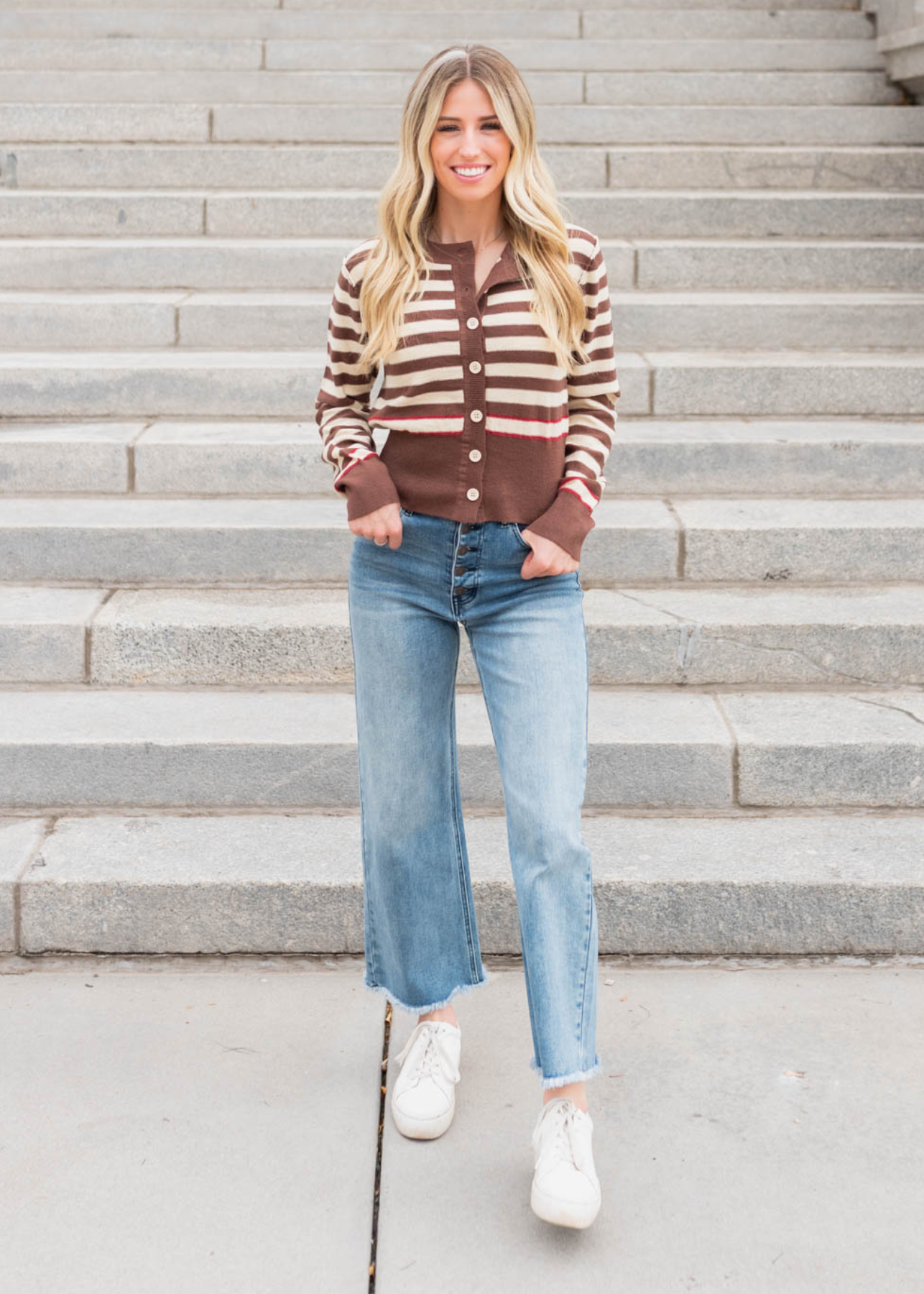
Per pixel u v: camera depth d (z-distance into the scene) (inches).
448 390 80.0
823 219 206.1
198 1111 94.4
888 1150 90.0
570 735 82.0
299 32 251.6
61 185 215.9
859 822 123.7
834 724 128.2
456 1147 91.0
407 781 87.6
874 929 113.3
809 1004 107.8
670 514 150.8
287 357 177.8
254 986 110.8
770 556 146.5
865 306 183.5
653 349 185.0
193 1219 83.8
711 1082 97.5
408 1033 103.8
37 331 183.3
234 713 130.9
